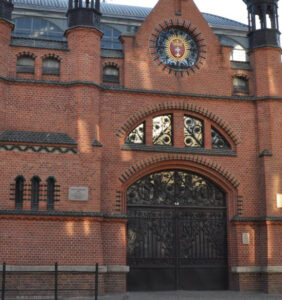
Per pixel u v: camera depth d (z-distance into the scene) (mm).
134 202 28234
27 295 24453
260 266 28266
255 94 30062
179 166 28828
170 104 28875
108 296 25156
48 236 25219
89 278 25203
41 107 27016
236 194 29062
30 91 27078
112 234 26875
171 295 25781
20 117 26719
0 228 24844
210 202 29250
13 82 26922
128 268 26703
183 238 28625
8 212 24891
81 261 25250
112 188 27375
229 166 29172
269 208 28375
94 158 26469
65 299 24266
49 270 24797
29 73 27391
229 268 28625
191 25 30062
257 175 29375
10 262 24625
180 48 29844
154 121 28969
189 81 29484
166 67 29312
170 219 28641
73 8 28281
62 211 25562
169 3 30109
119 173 27594
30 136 26266
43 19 38562
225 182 29109
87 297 24797
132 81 28625
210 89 29656
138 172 28016
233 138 29422
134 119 28281
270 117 29438
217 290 28422
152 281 27812
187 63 29734
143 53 29141
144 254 27969
